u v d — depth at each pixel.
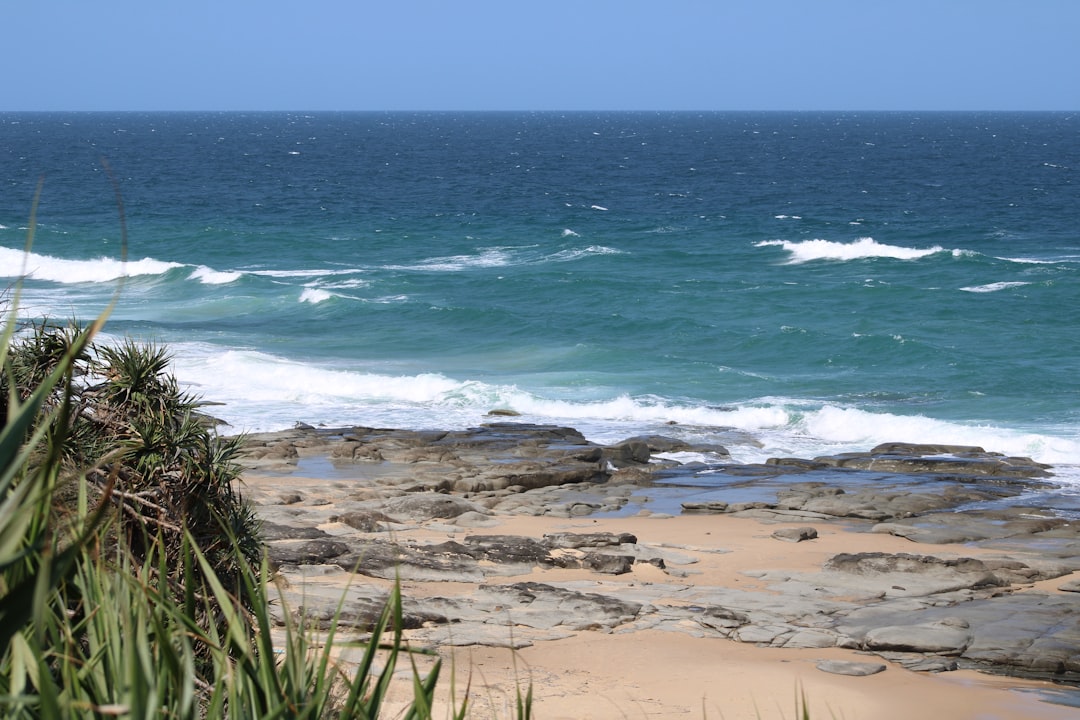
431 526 23.16
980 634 16.81
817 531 23.72
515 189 114.69
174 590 6.95
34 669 3.25
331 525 22.62
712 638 16.58
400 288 56.06
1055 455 30.77
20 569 3.45
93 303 50.00
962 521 24.48
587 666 15.10
